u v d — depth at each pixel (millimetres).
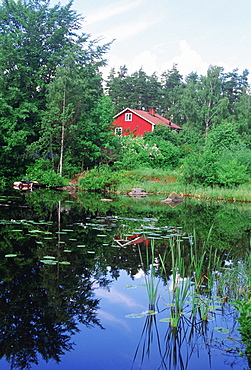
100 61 27391
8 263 5520
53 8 25562
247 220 11867
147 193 20438
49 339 3312
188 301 4301
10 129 21078
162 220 10812
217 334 3572
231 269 5625
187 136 37938
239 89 61844
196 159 22500
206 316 3936
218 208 15172
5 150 20891
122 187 20859
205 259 6504
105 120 25031
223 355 3164
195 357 3109
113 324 3686
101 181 21141
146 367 2922
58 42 25906
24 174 22734
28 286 4586
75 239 7410
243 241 8273
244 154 24406
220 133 32469
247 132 43312
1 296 4215
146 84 63594
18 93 22109
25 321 3619
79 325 3613
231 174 20844
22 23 23797
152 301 4203
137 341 3367
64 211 11570
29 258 5848
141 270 5562
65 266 5527
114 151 25234
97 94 27078
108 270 5465
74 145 23797
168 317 3906
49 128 21469
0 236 7289
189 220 11172
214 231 9414
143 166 26281
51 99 22469
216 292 4738
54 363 2918
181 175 23797
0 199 13898
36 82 23938
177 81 70250
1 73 21828
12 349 3109
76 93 22938
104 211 12219
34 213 10695
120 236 7988
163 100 65250
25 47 23484
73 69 22891
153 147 27844
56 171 22969
